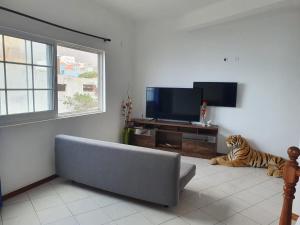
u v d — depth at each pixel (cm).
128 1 357
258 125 390
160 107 448
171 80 458
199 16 389
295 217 215
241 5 324
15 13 239
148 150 224
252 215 226
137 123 461
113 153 238
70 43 320
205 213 227
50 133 294
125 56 456
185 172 247
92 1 353
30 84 271
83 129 354
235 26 392
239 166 364
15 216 213
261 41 375
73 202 241
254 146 396
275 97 373
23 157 260
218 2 355
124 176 236
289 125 367
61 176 283
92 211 225
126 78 466
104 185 250
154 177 222
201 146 402
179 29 429
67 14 309
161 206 238
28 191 263
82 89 367
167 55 456
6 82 244
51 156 297
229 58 402
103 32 385
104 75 400
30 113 269
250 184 298
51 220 209
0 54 235
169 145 442
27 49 263
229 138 380
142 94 487
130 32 465
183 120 432
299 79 354
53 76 297
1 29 231
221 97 409
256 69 383
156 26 459
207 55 420
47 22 274
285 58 360
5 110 245
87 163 256
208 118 429
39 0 267
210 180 308
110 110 421
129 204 240
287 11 351
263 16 369
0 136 234
